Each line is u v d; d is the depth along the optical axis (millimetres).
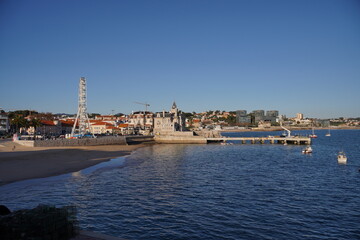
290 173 56438
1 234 15289
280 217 29984
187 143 158125
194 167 63844
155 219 28875
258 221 28766
